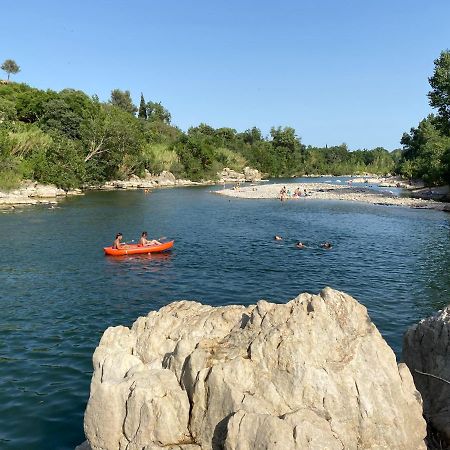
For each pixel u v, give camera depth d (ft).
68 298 71.26
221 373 25.38
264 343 26.63
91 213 169.99
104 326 59.41
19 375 45.47
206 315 32.94
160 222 151.53
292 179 458.09
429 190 263.49
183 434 25.79
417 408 26.63
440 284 79.92
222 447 23.75
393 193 270.05
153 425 25.57
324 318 27.84
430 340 34.40
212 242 118.73
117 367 30.01
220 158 428.97
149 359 31.42
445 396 31.91
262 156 484.74
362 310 29.81
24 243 113.29
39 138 249.96
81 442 34.83
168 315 33.53
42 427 36.70
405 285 79.51
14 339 54.60
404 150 453.99
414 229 139.23
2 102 295.89
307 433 22.00
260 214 175.42
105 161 285.84
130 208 188.34
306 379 24.95
